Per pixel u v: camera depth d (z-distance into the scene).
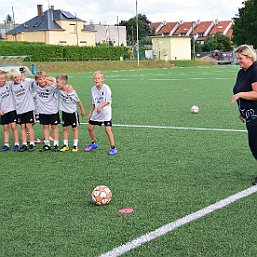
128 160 7.64
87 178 6.62
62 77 8.27
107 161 7.64
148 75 36.44
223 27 111.81
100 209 5.26
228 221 4.75
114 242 4.32
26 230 4.71
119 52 58.75
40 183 6.44
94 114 8.20
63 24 72.69
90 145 8.62
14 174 7.00
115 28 92.81
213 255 3.98
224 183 6.14
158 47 64.06
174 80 29.27
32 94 8.66
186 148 8.42
